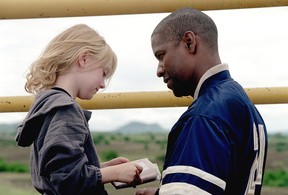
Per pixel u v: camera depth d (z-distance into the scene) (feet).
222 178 8.81
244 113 9.15
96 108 11.71
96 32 10.27
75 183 9.41
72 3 11.20
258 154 9.34
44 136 9.59
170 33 9.38
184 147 8.88
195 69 9.36
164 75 9.52
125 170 9.76
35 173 9.84
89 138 9.90
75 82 10.07
